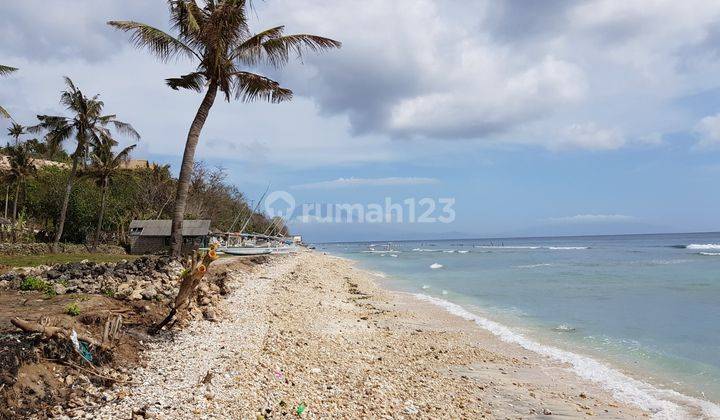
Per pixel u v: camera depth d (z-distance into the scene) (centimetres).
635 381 1077
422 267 4716
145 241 4184
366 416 781
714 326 1608
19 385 647
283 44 2088
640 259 5062
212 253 1060
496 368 1177
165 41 2006
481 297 2402
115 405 680
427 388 987
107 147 4141
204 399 736
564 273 3594
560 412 896
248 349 1044
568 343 1422
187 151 2056
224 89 2130
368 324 1652
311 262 4788
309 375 955
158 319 1114
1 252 2959
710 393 995
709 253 6022
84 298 1152
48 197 4631
